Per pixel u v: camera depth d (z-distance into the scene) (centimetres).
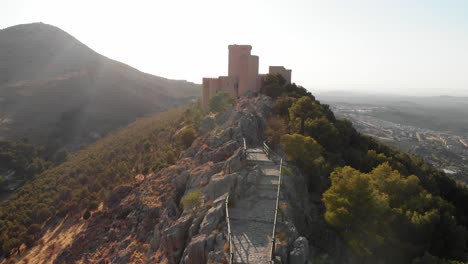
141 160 5994
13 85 16838
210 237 2180
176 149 5291
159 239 2802
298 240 2056
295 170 3266
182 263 2191
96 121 15025
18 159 10525
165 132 7194
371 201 2566
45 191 6862
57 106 15488
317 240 2641
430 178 5194
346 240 2547
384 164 3656
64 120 14612
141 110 17450
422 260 2688
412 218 3122
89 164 7275
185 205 2759
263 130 4638
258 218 2350
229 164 3111
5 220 5716
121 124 15338
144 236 3162
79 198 5538
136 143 7362
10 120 13625
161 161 5006
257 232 2161
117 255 3094
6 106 14700
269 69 7288
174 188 3472
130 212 3722
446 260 2875
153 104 18875
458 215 4859
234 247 1989
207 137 4606
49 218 5594
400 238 3075
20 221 5566
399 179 3528
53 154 11956
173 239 2469
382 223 2728
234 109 5403
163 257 2525
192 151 4422
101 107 16350
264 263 1825
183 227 2530
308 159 3484
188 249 2192
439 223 3388
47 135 13188
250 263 1827
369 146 5909
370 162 4500
